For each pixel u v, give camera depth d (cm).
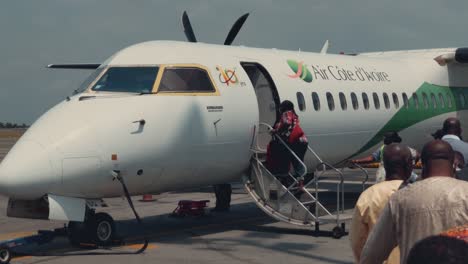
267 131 1201
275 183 1077
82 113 913
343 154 1350
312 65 1297
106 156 891
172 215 1325
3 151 4041
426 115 1591
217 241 1020
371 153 1444
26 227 1212
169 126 959
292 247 964
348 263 847
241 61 1132
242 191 1839
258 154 1121
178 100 982
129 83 985
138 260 861
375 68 1492
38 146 858
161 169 962
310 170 1302
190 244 993
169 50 1048
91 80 1003
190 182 1041
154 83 980
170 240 1033
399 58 1683
